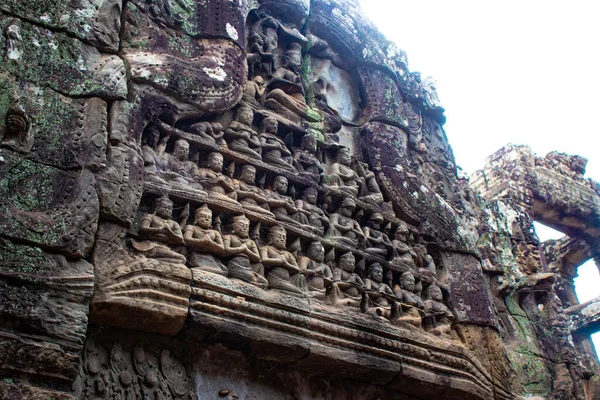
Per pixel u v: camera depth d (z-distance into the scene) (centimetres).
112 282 411
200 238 468
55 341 369
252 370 484
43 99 429
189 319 436
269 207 536
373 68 718
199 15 554
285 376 500
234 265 480
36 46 441
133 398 417
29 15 446
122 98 462
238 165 541
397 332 546
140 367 430
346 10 725
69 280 386
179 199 479
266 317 473
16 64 427
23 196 396
